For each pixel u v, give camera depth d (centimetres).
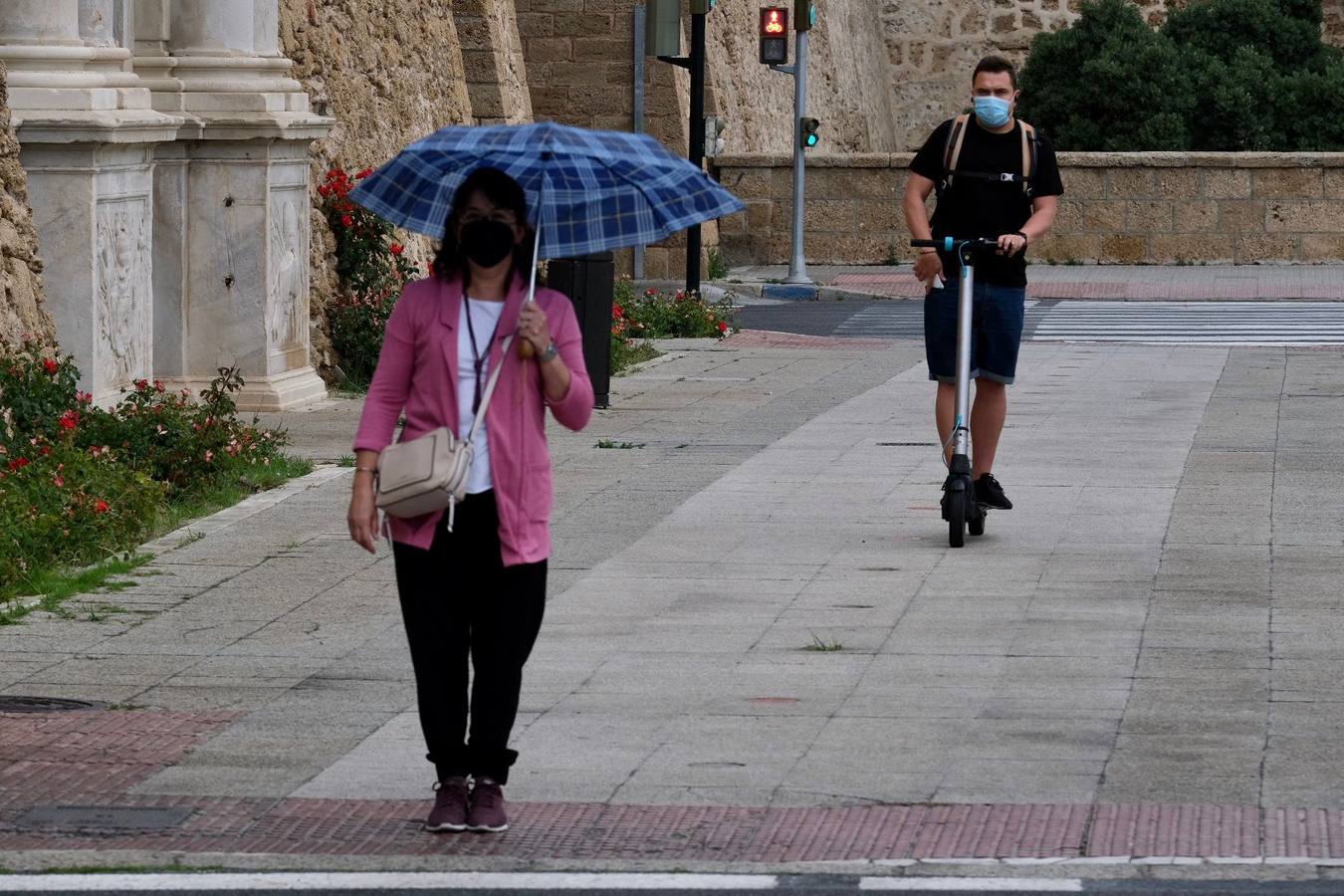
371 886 800
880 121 7081
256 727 1031
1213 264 5028
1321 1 6444
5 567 1355
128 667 1157
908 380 2688
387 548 1514
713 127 4125
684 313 3459
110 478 1583
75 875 817
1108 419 2233
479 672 865
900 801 895
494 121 4072
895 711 1045
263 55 2347
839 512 1650
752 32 5634
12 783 939
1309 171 4988
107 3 1988
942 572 1399
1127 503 1670
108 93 1920
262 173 2286
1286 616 1249
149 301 2078
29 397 1678
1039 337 3403
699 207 898
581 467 1903
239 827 875
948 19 7238
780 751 977
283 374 2361
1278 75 5900
